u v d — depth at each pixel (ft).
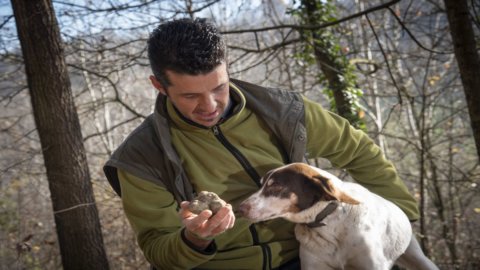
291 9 23.26
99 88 28.55
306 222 8.37
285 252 8.74
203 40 6.93
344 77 23.32
